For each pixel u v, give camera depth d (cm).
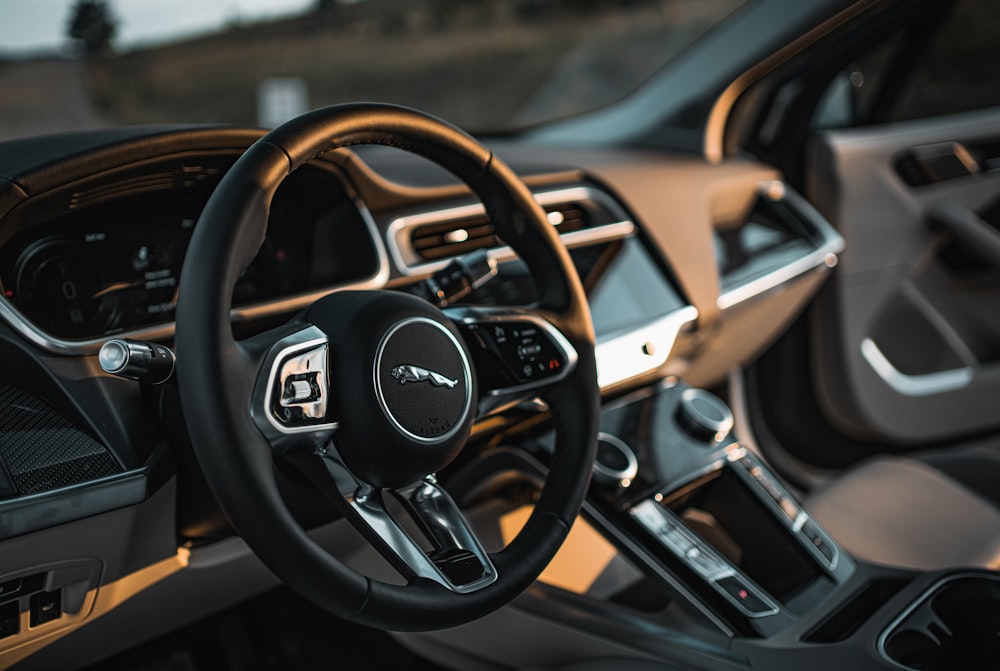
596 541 140
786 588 123
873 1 165
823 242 181
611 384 137
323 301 82
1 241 92
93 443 93
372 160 147
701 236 155
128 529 98
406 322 81
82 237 100
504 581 84
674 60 197
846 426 204
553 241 101
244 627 149
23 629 98
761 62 174
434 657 131
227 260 71
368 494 82
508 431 126
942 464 165
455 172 94
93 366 95
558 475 97
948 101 212
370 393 78
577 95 1312
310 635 150
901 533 142
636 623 115
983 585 113
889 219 195
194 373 69
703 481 130
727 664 108
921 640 107
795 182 192
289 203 111
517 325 98
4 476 87
